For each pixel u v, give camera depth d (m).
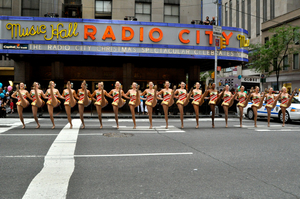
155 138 8.58
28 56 19.11
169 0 22.88
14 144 7.27
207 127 11.96
